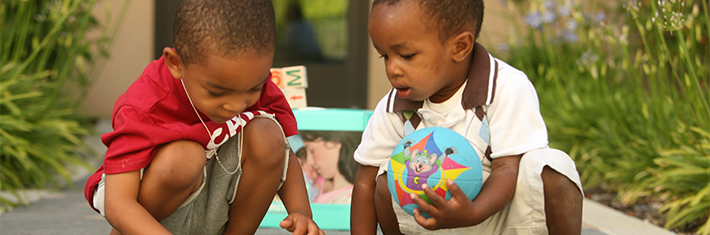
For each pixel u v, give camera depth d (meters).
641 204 2.85
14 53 3.87
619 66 4.56
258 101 1.57
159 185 1.35
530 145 1.51
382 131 1.69
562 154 1.52
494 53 5.22
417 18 1.43
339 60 6.00
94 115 5.64
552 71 4.03
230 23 1.24
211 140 1.43
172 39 1.33
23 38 3.60
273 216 2.19
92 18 4.37
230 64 1.25
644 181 2.94
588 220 2.53
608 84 4.25
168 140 1.36
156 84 1.41
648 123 3.04
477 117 1.57
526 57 4.72
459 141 1.45
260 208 1.57
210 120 1.45
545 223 1.51
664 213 2.66
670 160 2.67
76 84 4.68
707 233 2.22
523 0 5.05
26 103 3.53
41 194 2.95
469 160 1.43
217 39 1.23
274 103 1.62
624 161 3.16
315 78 6.00
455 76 1.56
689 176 2.62
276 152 1.50
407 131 1.66
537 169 1.46
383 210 1.65
